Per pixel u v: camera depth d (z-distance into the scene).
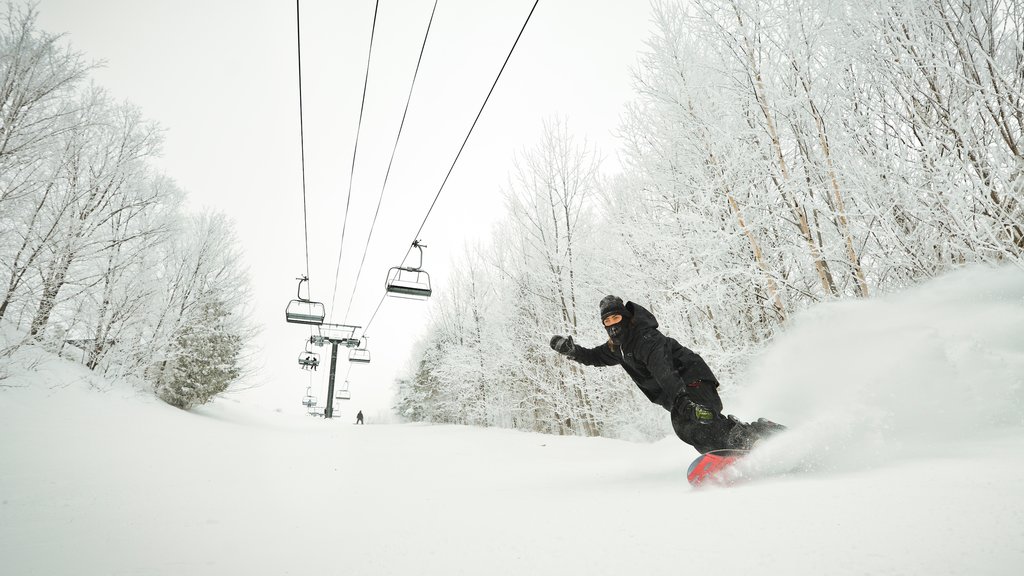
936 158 4.98
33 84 8.66
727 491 2.08
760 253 7.11
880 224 5.74
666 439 7.59
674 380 2.80
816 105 6.38
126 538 2.07
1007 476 1.58
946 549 0.98
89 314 12.41
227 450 8.02
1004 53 5.24
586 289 13.66
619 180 12.18
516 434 13.30
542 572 1.22
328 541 1.87
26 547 1.93
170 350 16.27
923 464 2.14
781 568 1.01
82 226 10.62
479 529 1.85
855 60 6.08
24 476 4.50
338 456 7.19
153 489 3.79
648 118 9.16
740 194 7.78
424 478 4.36
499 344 19.56
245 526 2.29
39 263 9.50
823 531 1.22
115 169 11.87
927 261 5.64
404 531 1.95
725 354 7.41
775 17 6.70
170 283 15.95
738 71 7.04
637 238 9.54
